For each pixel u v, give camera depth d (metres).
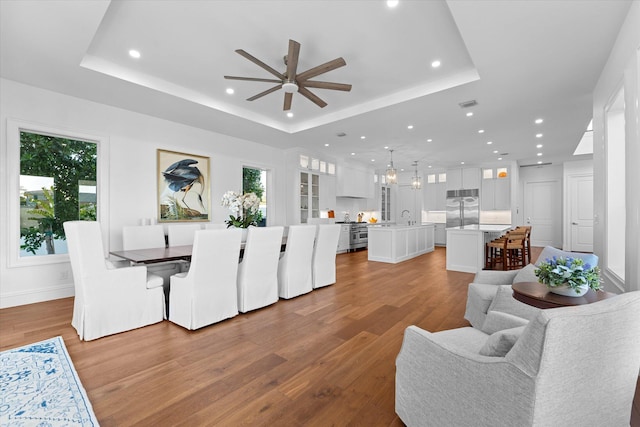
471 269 5.16
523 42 2.56
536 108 4.13
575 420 0.96
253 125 4.98
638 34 1.98
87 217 4.05
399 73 3.41
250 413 1.55
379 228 6.38
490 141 6.06
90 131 3.91
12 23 2.33
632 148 2.09
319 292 3.92
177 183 4.84
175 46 2.88
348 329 2.66
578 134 5.49
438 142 6.15
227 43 2.83
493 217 8.99
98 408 1.59
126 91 3.60
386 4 2.29
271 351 2.24
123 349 2.27
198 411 1.57
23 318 2.94
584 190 8.37
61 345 2.32
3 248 3.29
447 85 3.51
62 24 2.36
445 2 2.27
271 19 2.48
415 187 8.69
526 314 1.92
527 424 0.88
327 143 6.28
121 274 2.61
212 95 4.07
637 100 2.00
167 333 2.58
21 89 3.39
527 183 9.34
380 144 6.36
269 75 3.48
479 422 1.02
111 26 2.57
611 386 1.03
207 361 2.09
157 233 3.91
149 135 4.51
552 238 8.94
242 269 3.11
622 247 2.76
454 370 1.12
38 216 3.66
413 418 1.33
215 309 2.79
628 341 1.01
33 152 3.62
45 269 3.57
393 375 1.91
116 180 4.15
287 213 6.77
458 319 2.89
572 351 0.89
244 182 8.86
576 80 3.26
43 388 1.75
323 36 2.71
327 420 1.50
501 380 0.96
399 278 4.71
